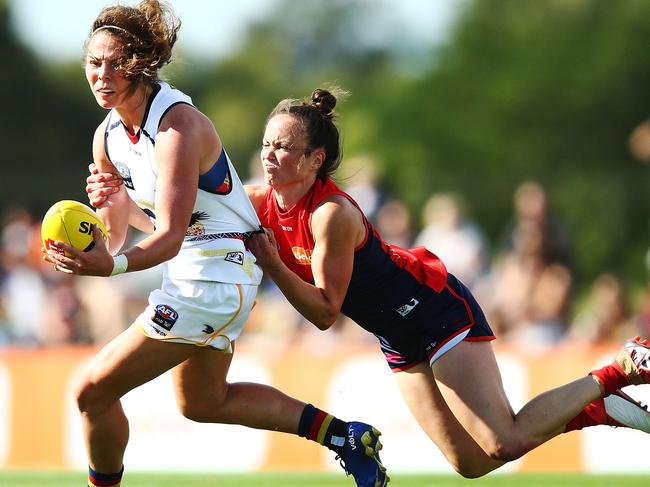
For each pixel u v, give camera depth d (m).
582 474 28.34
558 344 37.22
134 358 16.52
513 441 17.92
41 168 127.44
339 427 18.47
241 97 166.50
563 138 120.00
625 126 119.12
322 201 17.50
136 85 16.08
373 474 18.31
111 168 17.67
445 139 122.31
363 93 140.50
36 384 31.16
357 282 18.00
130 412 30.17
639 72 119.38
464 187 74.94
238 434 29.88
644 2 121.81
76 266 15.17
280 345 36.94
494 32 127.88
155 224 16.98
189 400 18.05
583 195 74.69
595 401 18.91
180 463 29.89
